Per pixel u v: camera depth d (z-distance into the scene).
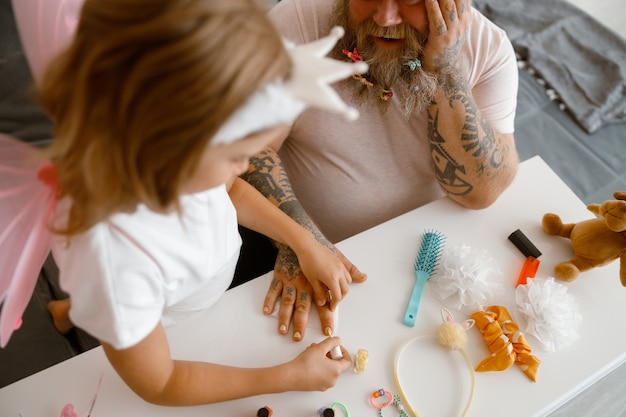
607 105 1.78
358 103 0.90
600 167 1.69
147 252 0.56
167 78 0.37
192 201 0.61
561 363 0.77
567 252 0.88
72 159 0.43
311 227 0.91
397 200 1.07
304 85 0.40
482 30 0.92
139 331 0.56
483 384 0.74
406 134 0.97
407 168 1.03
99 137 0.41
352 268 0.84
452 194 0.94
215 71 0.37
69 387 0.71
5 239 0.57
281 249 0.87
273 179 0.96
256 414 0.70
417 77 0.84
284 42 0.44
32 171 0.55
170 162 0.42
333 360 0.73
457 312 0.81
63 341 1.08
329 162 1.02
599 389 1.18
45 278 1.14
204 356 0.75
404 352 0.76
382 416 0.71
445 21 0.79
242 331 0.78
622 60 1.88
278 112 0.41
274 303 0.81
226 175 0.48
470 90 0.88
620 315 0.82
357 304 0.81
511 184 0.96
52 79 0.42
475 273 0.81
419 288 0.82
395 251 0.87
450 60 0.83
